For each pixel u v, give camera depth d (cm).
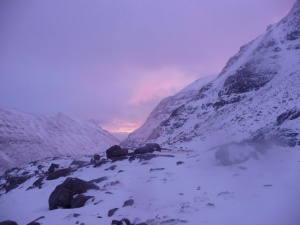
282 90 4694
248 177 1246
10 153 18288
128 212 1058
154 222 895
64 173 2555
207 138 4494
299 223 742
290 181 1070
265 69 6425
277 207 864
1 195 2725
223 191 1122
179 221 869
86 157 5162
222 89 7531
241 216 849
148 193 1285
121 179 1725
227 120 5188
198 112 7888
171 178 1524
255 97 5503
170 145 5066
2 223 1113
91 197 1350
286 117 2497
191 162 1916
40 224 1064
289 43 6650
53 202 1427
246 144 1677
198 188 1229
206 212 927
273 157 1484
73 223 1027
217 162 1658
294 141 1698
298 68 5350
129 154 2786
